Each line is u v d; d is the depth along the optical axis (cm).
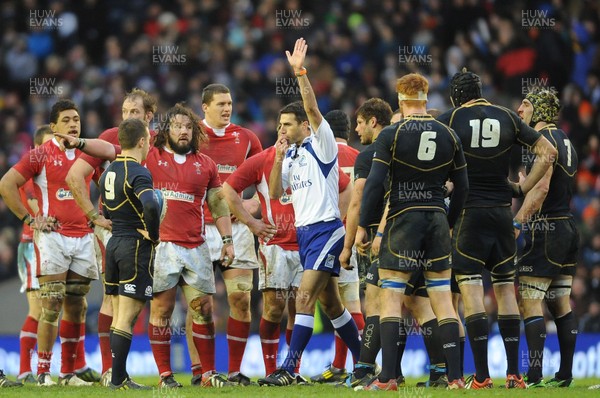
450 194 2991
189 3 8106
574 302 5562
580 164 6750
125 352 2884
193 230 3112
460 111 2872
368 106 3244
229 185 3177
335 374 3503
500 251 2872
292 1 8000
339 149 3581
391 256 2656
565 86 7362
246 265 3347
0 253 6122
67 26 8019
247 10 8038
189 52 7750
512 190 2894
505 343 2906
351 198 3152
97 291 5769
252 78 7600
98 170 3412
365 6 7981
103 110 7306
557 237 3098
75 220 3434
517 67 7344
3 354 4900
